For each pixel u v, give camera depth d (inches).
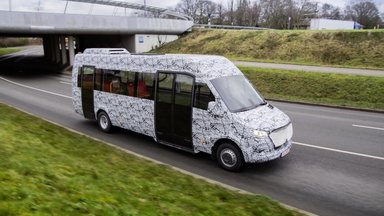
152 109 384.8
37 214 148.7
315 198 268.7
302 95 786.8
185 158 358.6
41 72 1419.8
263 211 222.5
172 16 2009.1
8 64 1813.5
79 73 489.1
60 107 619.8
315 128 489.7
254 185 292.8
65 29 1339.8
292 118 561.6
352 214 243.8
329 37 1322.6
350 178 307.1
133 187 228.4
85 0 1395.2
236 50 1565.0
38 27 1259.2
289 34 1485.0
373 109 631.8
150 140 421.7
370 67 1042.7
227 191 257.6
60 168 230.1
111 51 466.0
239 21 3415.4
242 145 308.7
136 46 1808.6
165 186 248.1
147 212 185.0
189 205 215.2
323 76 843.4
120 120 430.9
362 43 1211.9
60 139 354.0
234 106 325.4
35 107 617.3
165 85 367.6
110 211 171.8
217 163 344.5
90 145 351.3
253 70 985.5
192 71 344.5
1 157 220.1
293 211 229.9
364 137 440.8
